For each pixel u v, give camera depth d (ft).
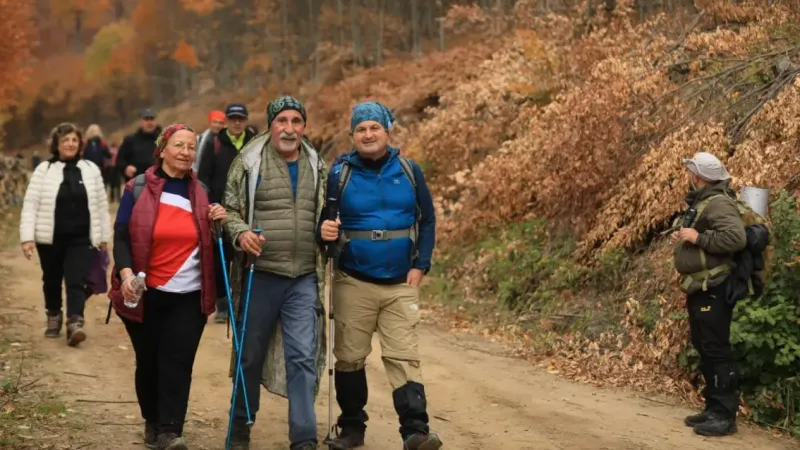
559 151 33.60
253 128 34.50
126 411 21.20
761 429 21.99
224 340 30.27
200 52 189.98
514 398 24.06
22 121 201.98
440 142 47.03
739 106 31.17
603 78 32.91
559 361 28.02
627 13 39.52
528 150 36.29
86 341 28.89
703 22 37.01
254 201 17.93
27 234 27.53
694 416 21.93
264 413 22.11
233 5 181.06
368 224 18.04
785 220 23.65
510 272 35.47
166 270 17.58
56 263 28.32
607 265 31.24
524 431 20.98
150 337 17.99
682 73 35.04
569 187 34.01
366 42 122.83
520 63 44.52
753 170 26.50
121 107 200.54
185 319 17.76
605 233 31.40
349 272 18.26
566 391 24.97
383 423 21.33
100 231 28.07
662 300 26.81
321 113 74.69
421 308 36.94
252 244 17.28
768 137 28.66
